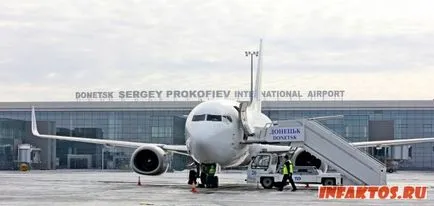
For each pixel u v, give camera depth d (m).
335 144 40.47
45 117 139.25
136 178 64.38
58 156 136.12
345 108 136.00
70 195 34.34
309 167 42.72
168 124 137.75
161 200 30.64
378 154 127.12
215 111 39.78
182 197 32.72
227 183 51.03
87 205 27.78
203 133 38.50
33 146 119.38
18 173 85.25
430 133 134.38
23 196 33.56
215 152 38.78
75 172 97.25
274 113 138.50
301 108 137.62
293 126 41.28
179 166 115.56
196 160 40.75
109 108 138.12
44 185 46.06
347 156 40.19
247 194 35.28
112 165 135.38
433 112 134.25
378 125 133.75
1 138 111.19
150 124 138.12
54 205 27.84
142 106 137.88
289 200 31.05
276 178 40.69
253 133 42.25
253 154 44.47
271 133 41.84
